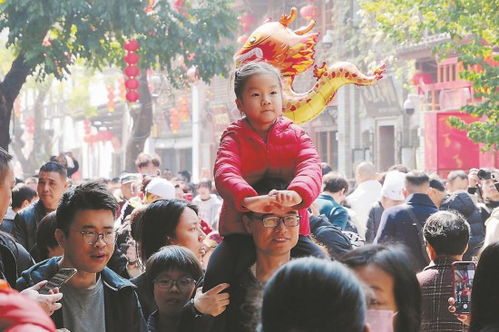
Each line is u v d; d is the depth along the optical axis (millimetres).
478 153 24250
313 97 7887
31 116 64812
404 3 17875
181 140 55844
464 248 7629
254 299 5605
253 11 42219
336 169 39938
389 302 4770
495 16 16719
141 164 18078
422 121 32125
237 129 5883
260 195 5656
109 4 22391
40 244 7984
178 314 6988
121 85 47656
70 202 6113
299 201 5469
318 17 39219
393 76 34719
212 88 49062
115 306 6195
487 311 5488
